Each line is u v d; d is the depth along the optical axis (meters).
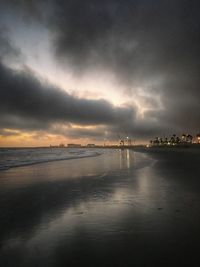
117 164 35.00
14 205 10.30
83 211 9.12
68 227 7.27
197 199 10.45
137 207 9.44
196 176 18.23
